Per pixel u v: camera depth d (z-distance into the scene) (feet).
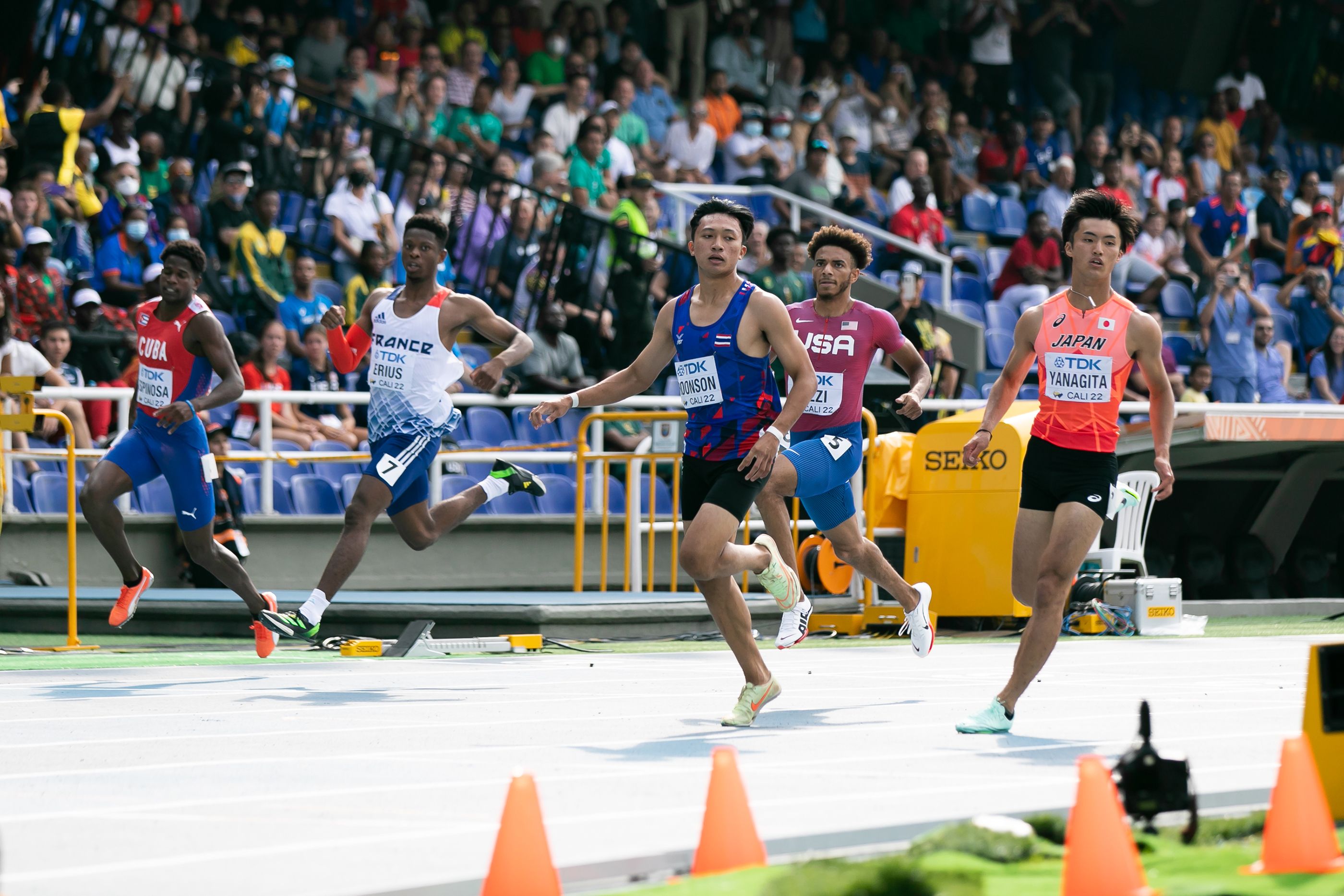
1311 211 263.29
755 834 36.04
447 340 83.92
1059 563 62.90
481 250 179.73
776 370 132.26
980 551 123.65
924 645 83.76
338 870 36.70
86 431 136.15
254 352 147.02
